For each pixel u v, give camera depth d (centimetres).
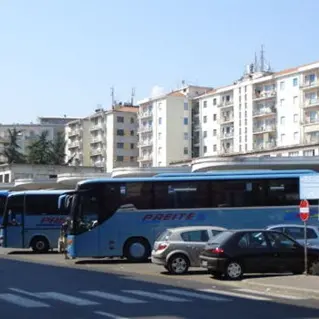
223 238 1880
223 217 2620
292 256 1873
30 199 3391
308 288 1529
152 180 2650
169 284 1694
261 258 1850
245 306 1236
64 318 1034
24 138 15625
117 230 2606
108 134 12350
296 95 9250
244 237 1870
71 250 2602
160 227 2612
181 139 11388
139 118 12094
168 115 11344
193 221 2614
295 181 2648
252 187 2644
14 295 1370
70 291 1468
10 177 8181
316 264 1877
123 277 1900
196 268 2269
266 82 9912
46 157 11650
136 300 1303
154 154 11556
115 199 2630
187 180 2652
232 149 10419
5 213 3381
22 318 1029
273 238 1888
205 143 11156
